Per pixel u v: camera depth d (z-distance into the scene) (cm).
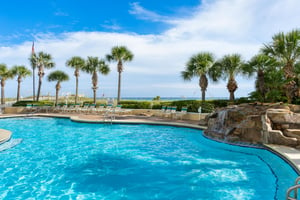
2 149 751
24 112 2116
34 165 591
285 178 486
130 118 1566
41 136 1010
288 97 1137
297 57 1084
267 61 1280
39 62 2672
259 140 738
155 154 704
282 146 666
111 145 831
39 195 413
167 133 1087
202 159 645
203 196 408
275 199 388
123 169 562
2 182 475
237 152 721
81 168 570
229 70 1647
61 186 456
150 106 1930
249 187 444
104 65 2488
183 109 1588
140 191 433
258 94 1374
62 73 2578
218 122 943
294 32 1052
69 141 905
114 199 398
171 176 512
